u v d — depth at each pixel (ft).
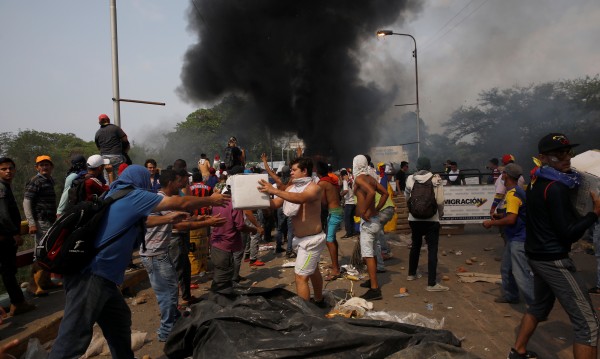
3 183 14.73
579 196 9.84
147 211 9.83
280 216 28.02
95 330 14.43
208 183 34.17
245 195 12.84
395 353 9.38
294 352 9.31
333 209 20.36
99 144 24.89
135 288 20.25
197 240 22.72
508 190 14.78
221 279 16.90
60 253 8.82
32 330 13.23
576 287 9.64
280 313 11.44
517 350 11.10
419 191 18.35
